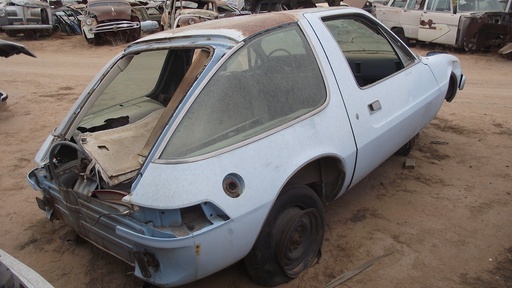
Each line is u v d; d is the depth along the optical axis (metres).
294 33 3.29
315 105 3.13
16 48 3.52
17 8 17.34
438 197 4.14
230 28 3.08
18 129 7.05
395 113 3.79
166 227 2.46
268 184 2.65
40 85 10.31
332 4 13.33
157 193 2.40
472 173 4.61
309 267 3.23
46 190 3.20
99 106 4.21
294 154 2.83
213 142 2.59
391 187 4.39
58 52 15.59
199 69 2.83
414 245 3.44
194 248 2.41
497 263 3.19
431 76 4.50
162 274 2.51
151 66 5.96
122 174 2.92
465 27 11.88
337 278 3.11
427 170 4.72
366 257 3.33
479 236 3.52
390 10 14.10
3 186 4.96
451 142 5.51
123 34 16.89
